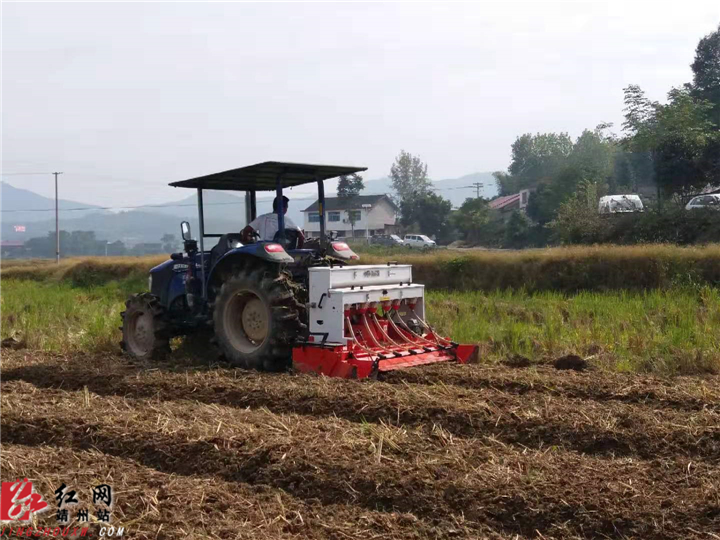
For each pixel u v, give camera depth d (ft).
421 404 21.35
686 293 48.83
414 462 17.06
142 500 15.48
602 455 18.25
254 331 28.78
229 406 23.61
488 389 24.00
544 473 16.42
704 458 17.52
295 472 16.65
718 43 114.62
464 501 15.23
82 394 25.50
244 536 13.88
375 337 27.99
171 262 33.60
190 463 17.93
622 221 84.23
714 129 102.73
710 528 13.89
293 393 23.34
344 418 21.47
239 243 31.14
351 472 16.42
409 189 253.85
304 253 29.66
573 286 60.34
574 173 144.66
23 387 26.76
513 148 247.91
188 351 33.42
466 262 66.23
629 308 42.22
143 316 33.04
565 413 20.44
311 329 27.02
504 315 43.09
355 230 202.59
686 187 91.09
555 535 14.16
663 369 28.19
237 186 32.83
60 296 63.72
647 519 14.23
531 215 152.25
